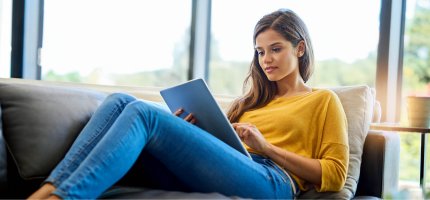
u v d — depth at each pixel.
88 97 1.59
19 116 1.42
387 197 1.62
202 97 1.37
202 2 3.05
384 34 2.50
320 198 1.43
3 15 2.81
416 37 2.51
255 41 1.66
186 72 3.09
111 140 1.12
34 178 1.38
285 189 1.39
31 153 1.39
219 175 1.27
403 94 2.54
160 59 3.06
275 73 1.60
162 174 1.40
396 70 2.54
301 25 1.65
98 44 3.03
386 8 2.49
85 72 3.02
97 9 3.02
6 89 1.48
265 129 1.56
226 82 3.03
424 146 2.00
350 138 1.60
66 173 1.14
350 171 1.53
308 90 1.67
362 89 1.73
